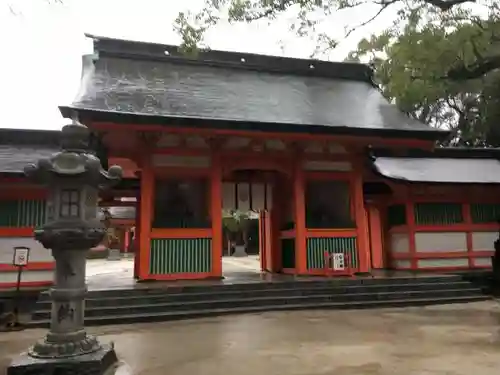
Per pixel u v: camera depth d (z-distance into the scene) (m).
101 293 11.86
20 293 13.36
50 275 14.17
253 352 7.29
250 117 15.53
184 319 11.11
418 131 15.99
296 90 19.00
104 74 16.97
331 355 7.04
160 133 14.86
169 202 15.32
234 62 19.70
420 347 7.58
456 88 27.09
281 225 18.92
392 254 19.42
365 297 13.28
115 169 6.78
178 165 15.48
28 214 14.29
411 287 14.24
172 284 13.39
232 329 9.50
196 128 14.30
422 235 18.38
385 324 9.94
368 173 18.75
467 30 17.17
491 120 29.45
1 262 13.91
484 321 10.28
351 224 16.80
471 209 18.95
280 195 19.14
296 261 16.22
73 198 6.25
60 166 6.15
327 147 16.89
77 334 6.13
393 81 20.62
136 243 17.59
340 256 15.88
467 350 7.35
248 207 19.22
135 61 18.36
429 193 18.69
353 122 16.45
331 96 19.03
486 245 18.77
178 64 18.92
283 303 12.62
